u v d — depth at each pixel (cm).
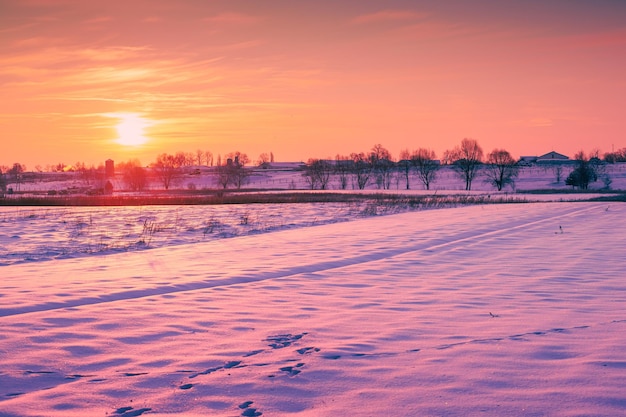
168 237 2295
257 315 840
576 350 632
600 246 1730
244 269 1334
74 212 3850
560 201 5222
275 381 548
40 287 1088
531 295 981
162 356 634
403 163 16162
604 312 834
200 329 754
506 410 467
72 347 670
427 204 4678
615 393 497
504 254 1579
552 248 1697
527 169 15775
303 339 700
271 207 4409
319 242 1958
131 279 1195
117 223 2961
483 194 7725
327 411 474
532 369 570
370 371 574
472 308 880
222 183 13825
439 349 648
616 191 8444
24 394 520
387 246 1806
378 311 866
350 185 13725
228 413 474
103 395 516
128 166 13762
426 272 1280
